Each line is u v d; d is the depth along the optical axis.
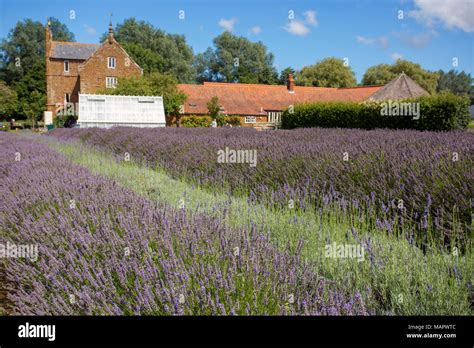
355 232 3.74
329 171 5.88
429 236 4.12
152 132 16.52
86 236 3.31
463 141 6.85
